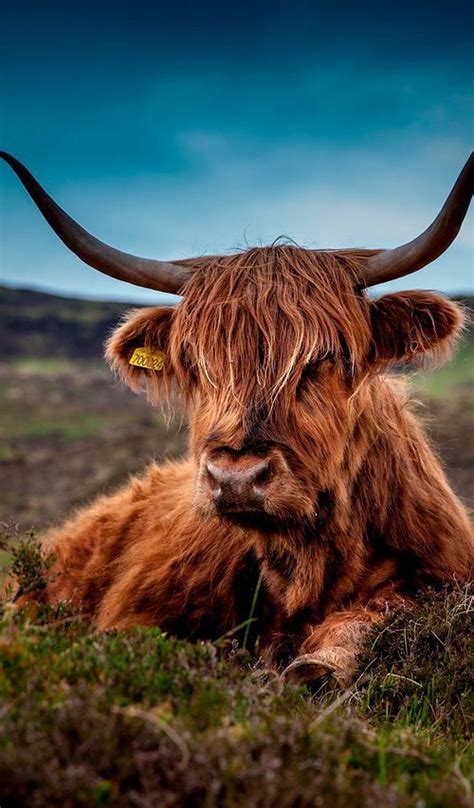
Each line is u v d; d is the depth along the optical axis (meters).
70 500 19.06
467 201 4.68
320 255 5.21
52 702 2.86
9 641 3.19
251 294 5.00
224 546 5.56
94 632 3.88
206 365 4.96
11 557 4.76
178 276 5.46
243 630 5.51
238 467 4.60
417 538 5.56
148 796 2.42
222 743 2.66
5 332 91.88
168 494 6.41
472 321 5.36
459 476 17.47
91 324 98.81
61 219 5.37
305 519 4.93
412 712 4.02
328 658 4.41
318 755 2.75
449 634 4.38
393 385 5.98
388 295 5.20
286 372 4.80
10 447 31.91
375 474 5.43
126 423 40.28
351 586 5.38
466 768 3.07
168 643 3.58
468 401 34.19
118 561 6.31
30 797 2.41
